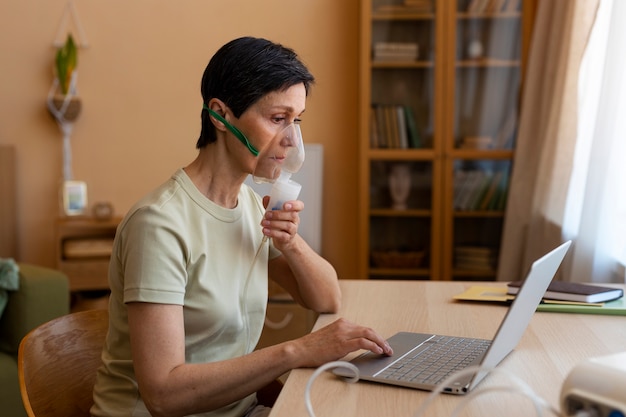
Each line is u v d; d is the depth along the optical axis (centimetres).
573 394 83
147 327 128
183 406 125
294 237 166
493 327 158
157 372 126
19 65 430
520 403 109
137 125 438
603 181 280
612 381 81
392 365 126
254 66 141
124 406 141
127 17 434
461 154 407
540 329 154
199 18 434
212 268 142
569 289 178
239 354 151
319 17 432
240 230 150
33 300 299
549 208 329
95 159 438
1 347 303
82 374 155
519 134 388
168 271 131
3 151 423
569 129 320
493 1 400
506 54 401
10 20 428
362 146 411
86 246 411
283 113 144
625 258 271
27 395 137
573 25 320
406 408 108
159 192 141
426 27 405
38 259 438
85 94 435
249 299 151
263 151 144
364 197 414
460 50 404
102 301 417
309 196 423
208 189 146
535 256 354
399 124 410
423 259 415
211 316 141
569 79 321
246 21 434
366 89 409
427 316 168
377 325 160
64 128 427
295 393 115
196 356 143
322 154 425
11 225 427
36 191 435
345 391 115
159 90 437
